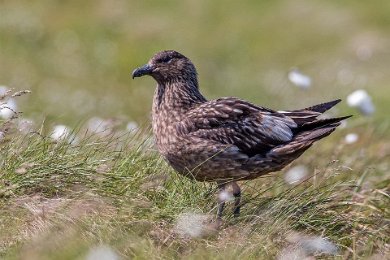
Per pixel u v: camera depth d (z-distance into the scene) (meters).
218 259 10.27
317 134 12.02
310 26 35.22
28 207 10.74
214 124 12.11
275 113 12.34
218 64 32.62
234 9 36.88
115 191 11.34
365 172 13.02
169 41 33.53
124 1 36.25
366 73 30.14
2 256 9.88
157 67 12.75
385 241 11.50
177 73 12.77
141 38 33.44
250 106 12.34
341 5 36.44
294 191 12.16
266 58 33.28
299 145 12.05
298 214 11.51
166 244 10.59
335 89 26.16
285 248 10.75
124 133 13.51
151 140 12.97
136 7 36.00
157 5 36.41
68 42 32.25
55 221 10.53
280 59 33.19
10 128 12.05
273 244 10.76
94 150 12.24
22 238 10.25
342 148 14.94
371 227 11.76
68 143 12.20
